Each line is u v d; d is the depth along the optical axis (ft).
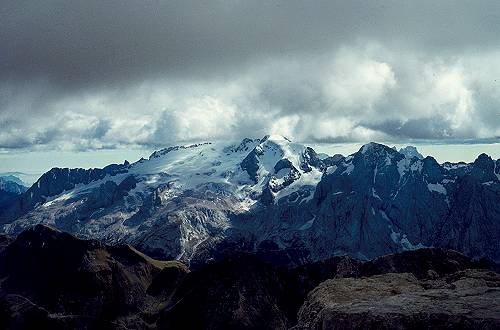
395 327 590.55
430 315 582.76
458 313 572.10
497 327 531.50
